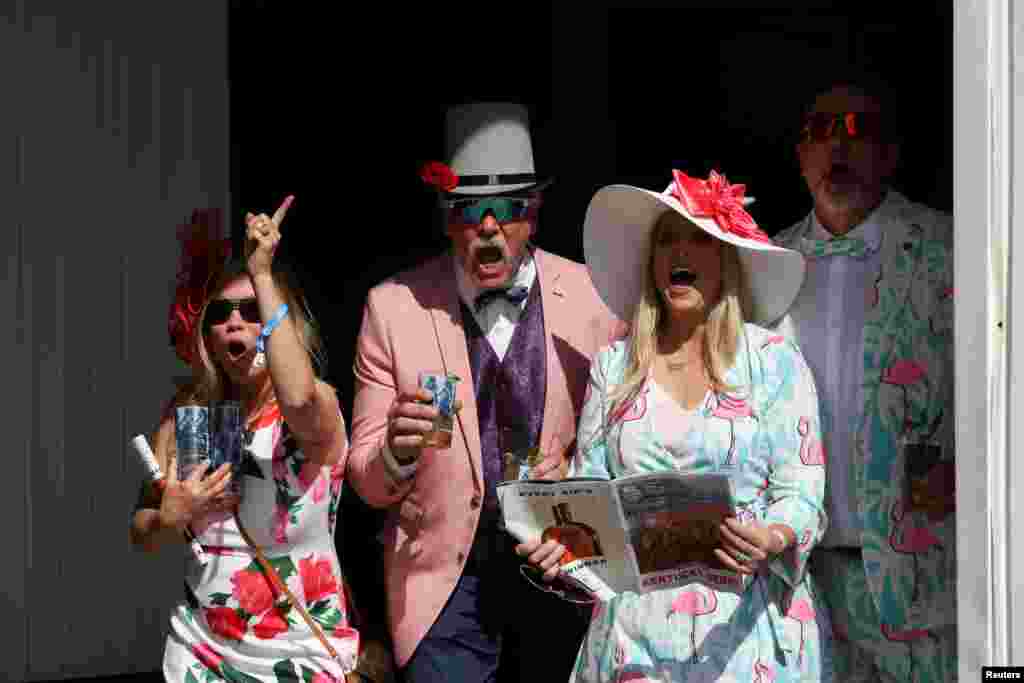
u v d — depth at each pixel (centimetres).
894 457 968
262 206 1377
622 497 884
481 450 1052
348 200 1380
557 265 1098
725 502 865
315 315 1363
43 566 1351
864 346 981
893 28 1243
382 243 1382
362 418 1057
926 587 964
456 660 1033
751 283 985
